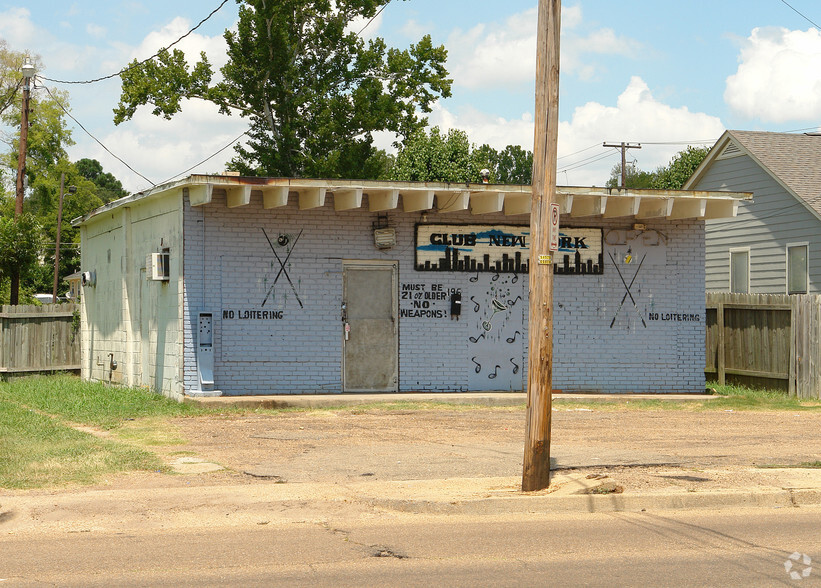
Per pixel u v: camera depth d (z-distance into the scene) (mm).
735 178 29047
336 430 14461
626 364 19641
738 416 16641
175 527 8586
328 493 9898
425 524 8781
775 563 7324
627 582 6723
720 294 22344
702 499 9766
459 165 45844
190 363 17094
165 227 18219
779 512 9516
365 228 18359
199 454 12164
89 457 11516
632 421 15836
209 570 7055
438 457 12070
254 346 17703
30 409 16688
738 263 28781
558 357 19359
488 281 19047
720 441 13523
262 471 11062
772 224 27438
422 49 40531
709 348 22797
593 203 18641
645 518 9141
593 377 19484
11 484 10094
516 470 11211
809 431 14672
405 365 18625
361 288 18422
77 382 21641
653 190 18516
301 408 16922
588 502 9539
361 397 17578
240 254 17594
